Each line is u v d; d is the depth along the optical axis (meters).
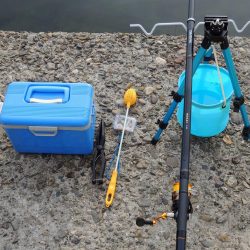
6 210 1.48
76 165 1.57
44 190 1.52
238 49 1.96
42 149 1.56
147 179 1.54
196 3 2.30
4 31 2.06
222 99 1.51
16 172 1.57
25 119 1.40
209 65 1.56
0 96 1.79
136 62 1.91
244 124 1.57
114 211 1.46
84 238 1.41
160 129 1.56
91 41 2.00
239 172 1.56
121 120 1.69
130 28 2.21
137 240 1.40
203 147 1.62
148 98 1.77
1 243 1.41
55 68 1.90
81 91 1.46
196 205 1.48
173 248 1.39
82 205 1.48
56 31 2.20
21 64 1.92
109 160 1.59
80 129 1.42
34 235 1.42
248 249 1.38
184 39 2.00
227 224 1.44
